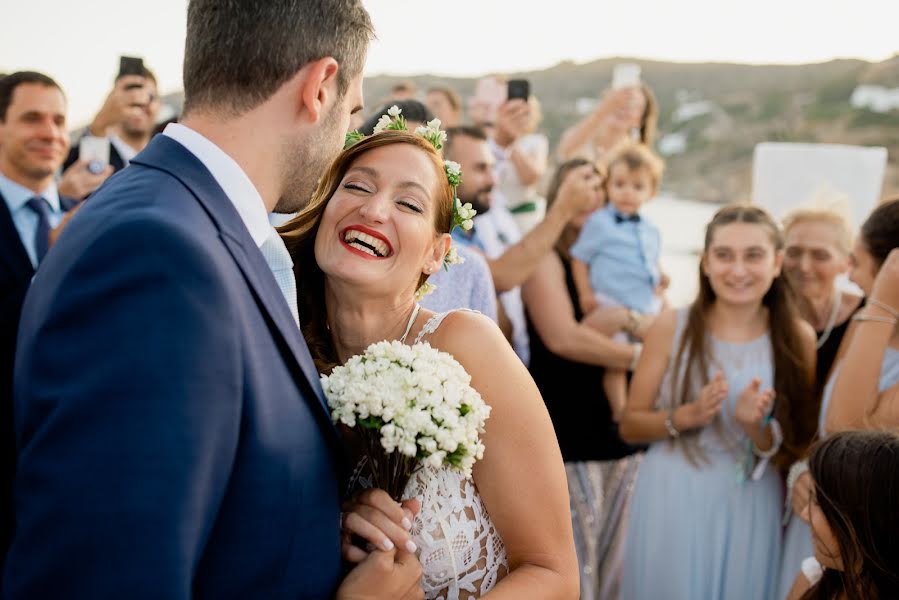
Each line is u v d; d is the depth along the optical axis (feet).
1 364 4.97
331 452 4.34
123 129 14.29
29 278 9.98
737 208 10.36
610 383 12.57
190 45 4.21
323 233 5.45
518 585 5.02
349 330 5.70
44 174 11.06
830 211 11.91
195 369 3.32
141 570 3.08
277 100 4.17
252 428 3.70
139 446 3.14
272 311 3.95
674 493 10.18
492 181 11.85
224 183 4.07
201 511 3.34
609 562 11.89
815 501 6.47
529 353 12.50
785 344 10.25
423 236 5.45
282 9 4.10
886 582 5.88
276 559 3.85
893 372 8.93
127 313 3.28
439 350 5.46
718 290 10.28
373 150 5.49
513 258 11.86
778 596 9.91
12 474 4.63
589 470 11.94
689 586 10.02
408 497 5.29
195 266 3.48
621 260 13.55
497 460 5.23
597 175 12.45
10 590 3.11
